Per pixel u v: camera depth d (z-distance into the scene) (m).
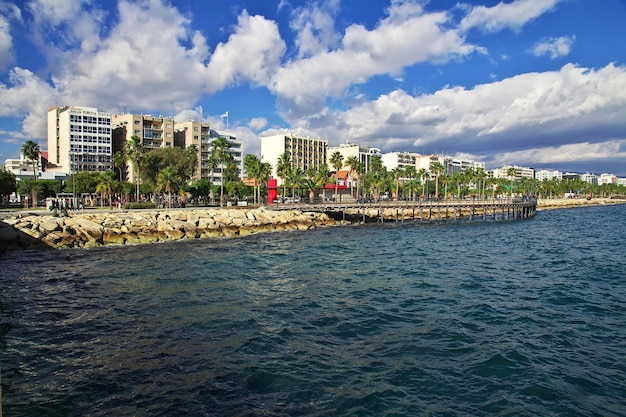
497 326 19.78
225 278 29.70
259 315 21.16
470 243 51.66
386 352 16.62
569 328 19.62
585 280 30.19
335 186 113.62
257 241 51.94
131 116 130.62
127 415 12.01
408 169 144.75
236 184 105.62
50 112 139.75
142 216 55.56
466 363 15.64
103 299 24.03
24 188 81.19
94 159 127.00
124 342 17.50
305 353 16.45
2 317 20.80
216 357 16.03
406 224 80.69
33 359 15.86
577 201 172.12
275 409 12.40
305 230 66.88
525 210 105.44
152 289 26.39
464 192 164.62
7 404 12.62
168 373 14.67
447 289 26.97
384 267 34.50
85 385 13.80
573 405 12.78
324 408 12.49
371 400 12.95
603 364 15.66
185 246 46.88
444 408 12.56
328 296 24.98
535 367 15.31
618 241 54.53
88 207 76.00
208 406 12.51
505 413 12.31
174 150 104.88
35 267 33.69
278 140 171.75
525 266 35.75
